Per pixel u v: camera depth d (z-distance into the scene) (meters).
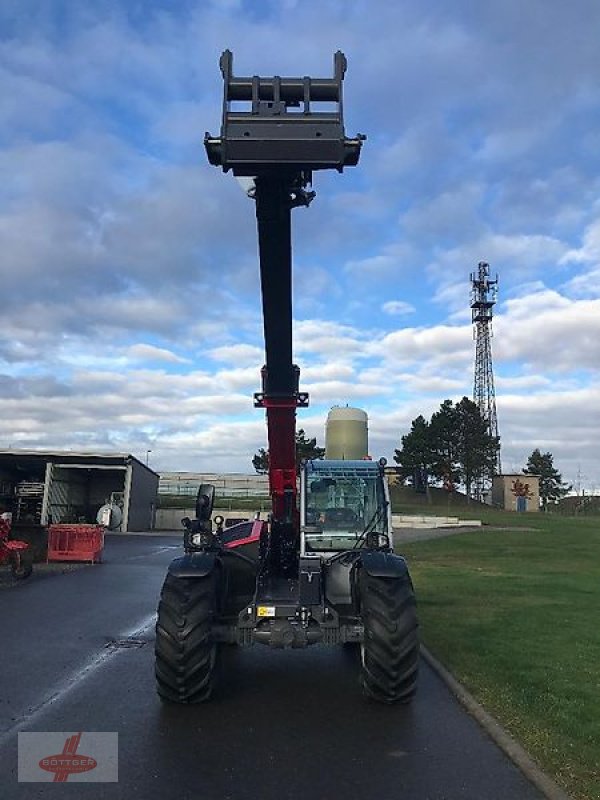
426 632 10.49
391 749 5.74
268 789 4.89
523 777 5.16
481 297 76.25
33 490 40.41
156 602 14.06
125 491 40.62
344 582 8.05
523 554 25.11
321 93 5.93
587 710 6.64
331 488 8.63
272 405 7.96
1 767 5.23
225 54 5.94
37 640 10.06
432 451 74.12
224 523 11.52
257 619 7.04
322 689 7.61
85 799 4.69
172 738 5.94
